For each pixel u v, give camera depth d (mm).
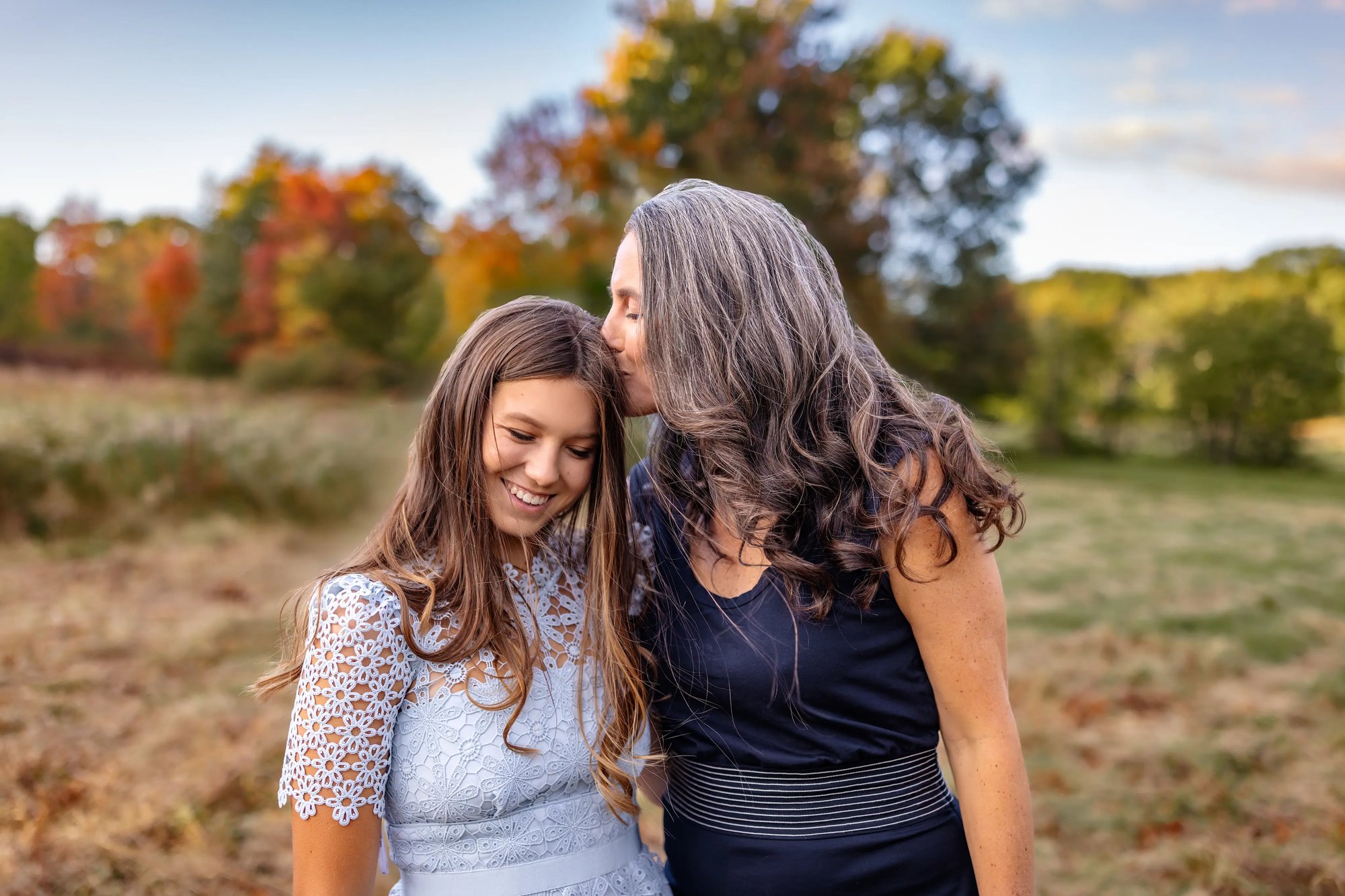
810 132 23234
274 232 26594
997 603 1337
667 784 1562
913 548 1295
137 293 30281
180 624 5613
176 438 8695
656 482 1488
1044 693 5137
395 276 25969
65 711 4324
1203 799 3828
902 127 25812
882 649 1334
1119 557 9500
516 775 1293
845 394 1360
